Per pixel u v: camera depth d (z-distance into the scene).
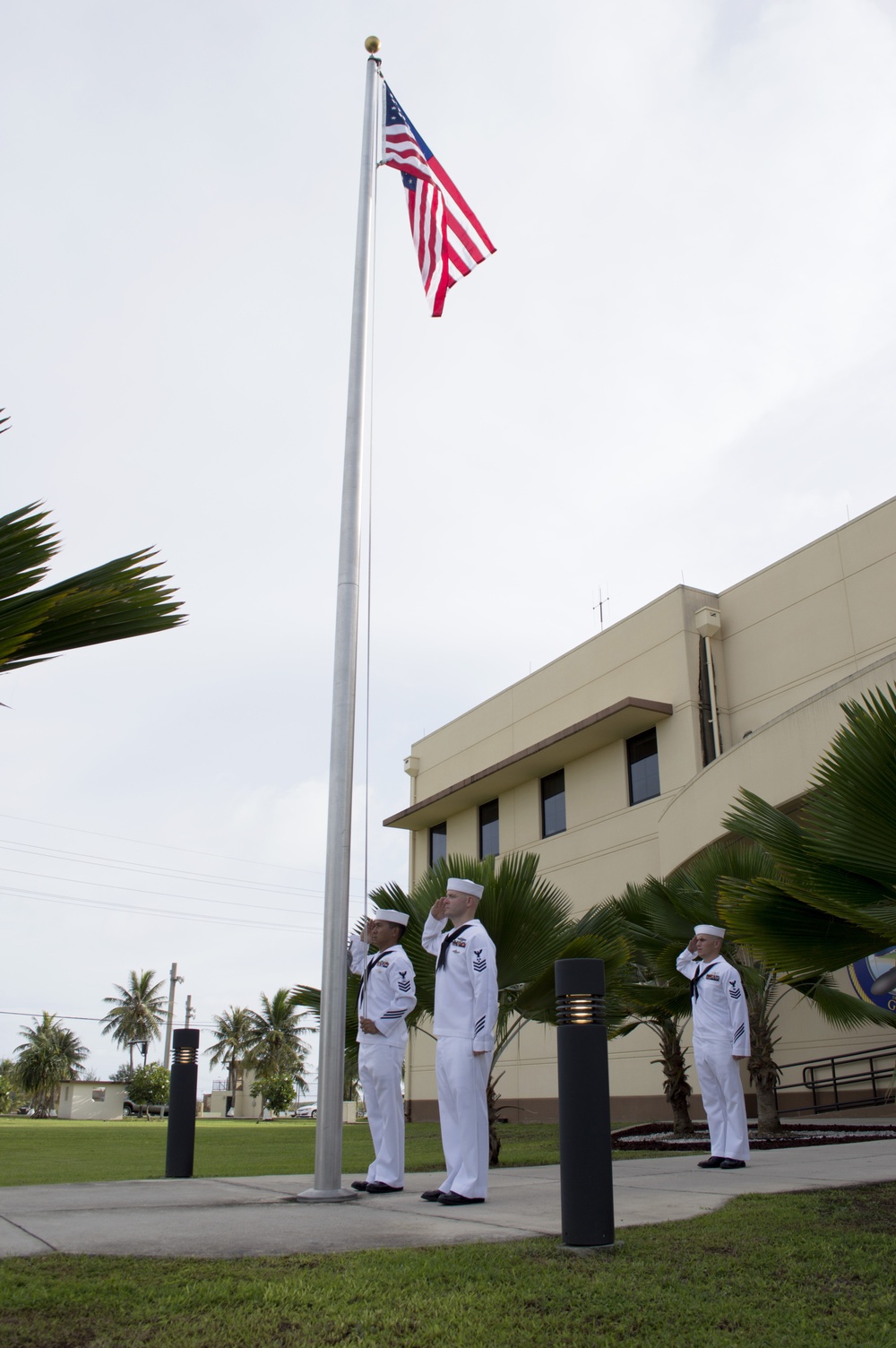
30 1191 6.60
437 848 28.22
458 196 10.91
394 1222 5.02
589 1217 4.19
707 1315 3.26
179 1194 6.38
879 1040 15.28
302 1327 3.06
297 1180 7.41
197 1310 3.22
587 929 9.79
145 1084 60.09
